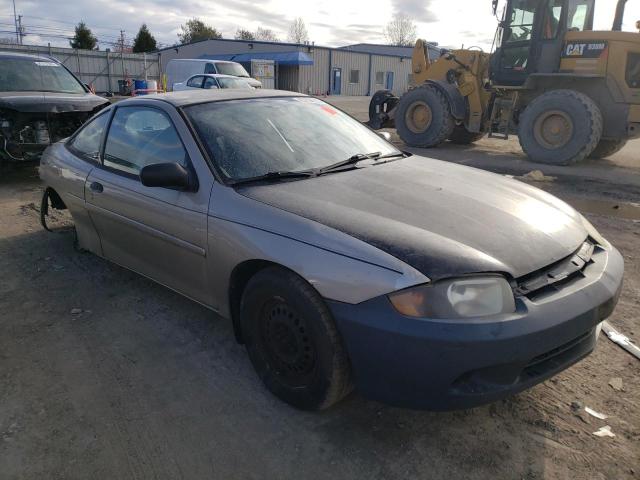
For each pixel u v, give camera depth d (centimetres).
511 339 202
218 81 1716
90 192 376
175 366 296
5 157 731
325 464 224
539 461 225
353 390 254
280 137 324
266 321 260
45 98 735
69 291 391
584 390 271
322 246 228
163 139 320
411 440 238
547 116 956
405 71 4772
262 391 273
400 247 217
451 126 1146
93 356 306
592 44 939
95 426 248
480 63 1119
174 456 229
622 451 229
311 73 4034
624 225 559
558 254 237
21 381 283
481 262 212
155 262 335
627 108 930
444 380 205
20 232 528
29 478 218
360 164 323
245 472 221
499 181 316
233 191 274
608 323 338
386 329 206
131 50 5675
